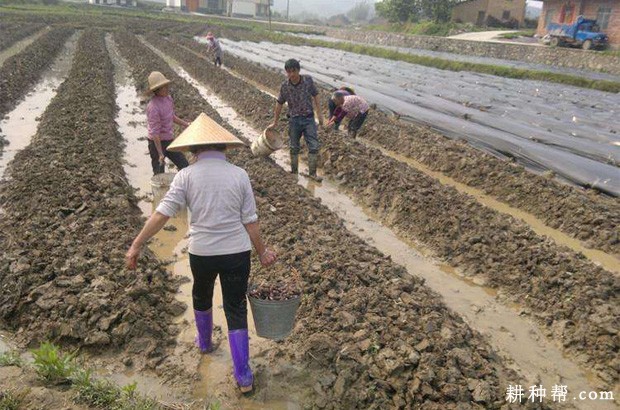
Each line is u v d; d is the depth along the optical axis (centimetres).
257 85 2042
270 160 1013
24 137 1072
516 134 1334
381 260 603
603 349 489
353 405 400
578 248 745
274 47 4019
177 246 663
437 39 4375
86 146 931
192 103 1381
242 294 399
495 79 2439
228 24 6391
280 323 411
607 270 659
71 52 2548
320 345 444
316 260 577
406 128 1287
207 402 397
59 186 739
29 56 1978
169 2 9744
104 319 460
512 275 620
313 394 411
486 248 667
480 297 596
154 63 2047
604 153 1159
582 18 3569
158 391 407
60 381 379
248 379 404
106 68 1852
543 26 4350
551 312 552
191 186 369
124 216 674
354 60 3200
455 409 389
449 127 1357
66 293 489
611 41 3581
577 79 2277
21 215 659
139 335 459
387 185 859
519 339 521
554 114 1602
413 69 2773
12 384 366
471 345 470
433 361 425
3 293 490
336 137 1088
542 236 698
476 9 5519
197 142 371
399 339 453
